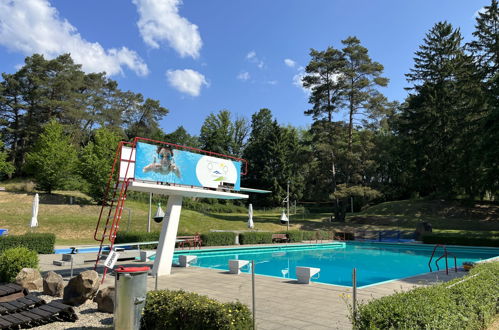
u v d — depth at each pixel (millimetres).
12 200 37719
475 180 39719
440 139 47188
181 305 6113
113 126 63281
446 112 46406
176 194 14375
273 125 66188
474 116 41312
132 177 13289
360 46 43219
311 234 34625
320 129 44031
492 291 7512
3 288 8945
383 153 44844
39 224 29797
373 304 5426
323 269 18359
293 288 11141
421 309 5211
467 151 40469
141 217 36156
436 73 49531
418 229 34562
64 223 30812
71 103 55406
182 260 16281
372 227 40969
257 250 26797
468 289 6883
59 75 55750
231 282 12242
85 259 16625
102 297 8227
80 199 42438
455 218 41375
